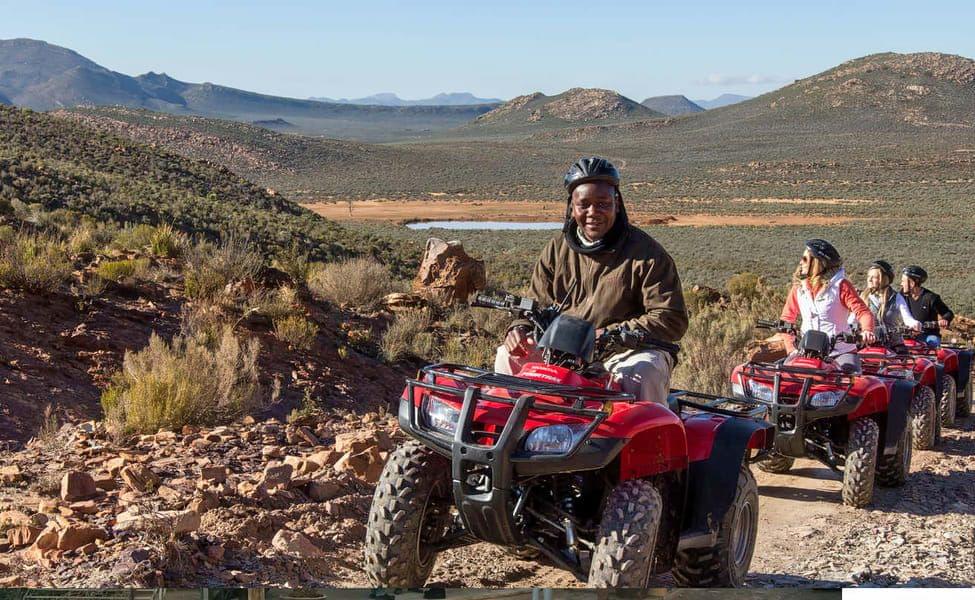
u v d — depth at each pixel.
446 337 15.38
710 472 4.73
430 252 19.67
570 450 3.95
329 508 5.78
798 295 8.24
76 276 12.47
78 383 9.58
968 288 49.19
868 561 5.86
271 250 35.78
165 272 13.87
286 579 4.65
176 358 9.62
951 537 6.44
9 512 5.24
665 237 122.88
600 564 3.97
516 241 107.62
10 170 41.44
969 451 10.34
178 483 6.08
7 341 9.85
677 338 4.88
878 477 8.11
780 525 6.88
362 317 15.25
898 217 160.25
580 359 4.45
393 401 11.67
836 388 7.48
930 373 10.59
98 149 75.12
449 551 5.47
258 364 11.05
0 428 7.95
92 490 5.80
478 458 3.97
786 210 177.50
